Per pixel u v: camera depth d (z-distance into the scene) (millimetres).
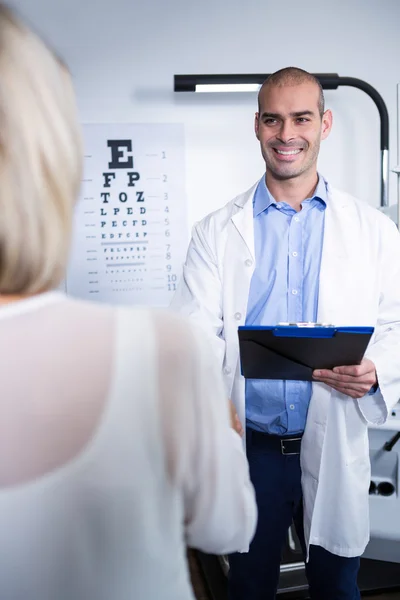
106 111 1824
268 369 1062
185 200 1884
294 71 1242
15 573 338
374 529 1597
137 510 360
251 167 1879
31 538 336
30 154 332
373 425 1430
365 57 1842
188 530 454
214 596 1585
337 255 1247
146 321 386
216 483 414
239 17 1793
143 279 1909
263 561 1259
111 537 354
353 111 1861
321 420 1179
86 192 1859
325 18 1814
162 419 369
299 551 1769
